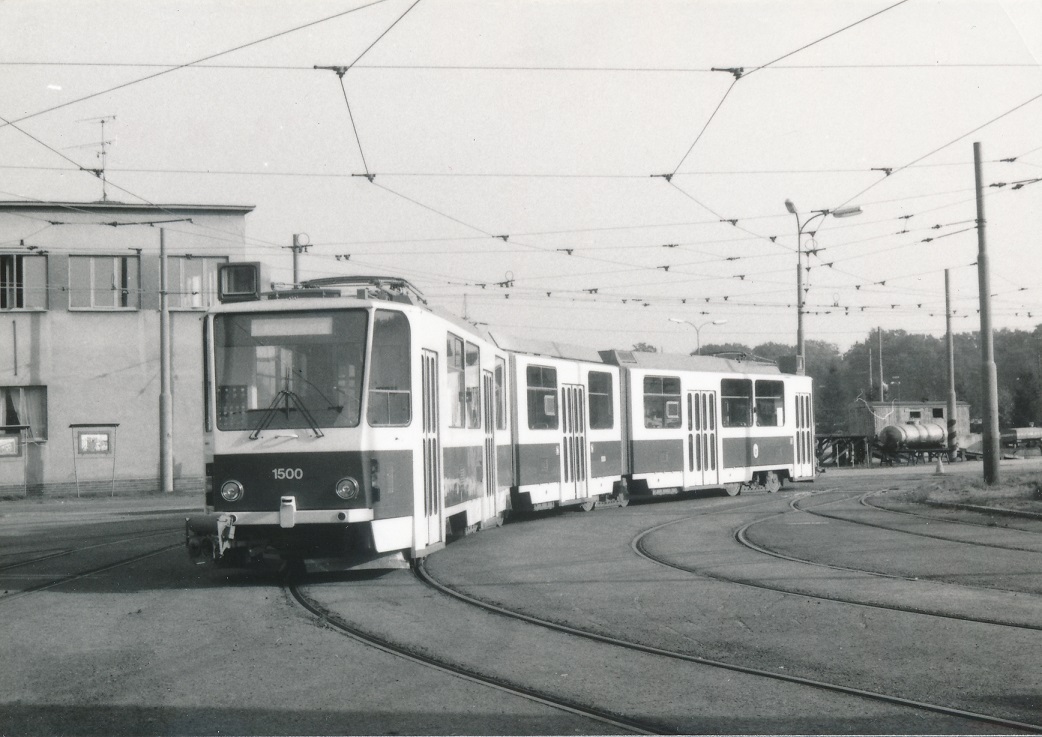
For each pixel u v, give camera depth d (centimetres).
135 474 3631
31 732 604
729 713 645
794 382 3088
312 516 1160
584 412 2253
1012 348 9331
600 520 2038
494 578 1227
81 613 998
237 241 3681
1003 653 802
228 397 1197
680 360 2639
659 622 943
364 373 1186
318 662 782
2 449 3575
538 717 635
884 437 5444
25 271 3612
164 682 720
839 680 726
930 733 601
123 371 3634
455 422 1465
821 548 1509
